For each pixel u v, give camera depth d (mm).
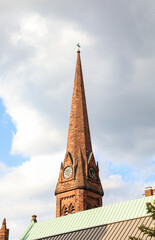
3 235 95938
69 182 125562
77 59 146000
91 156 130500
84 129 135000
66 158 129875
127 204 82938
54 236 85938
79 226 85062
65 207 124062
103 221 82062
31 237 91812
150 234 44719
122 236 72750
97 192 126750
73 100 139500
